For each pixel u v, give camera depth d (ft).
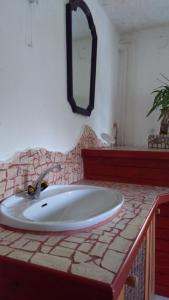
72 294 1.58
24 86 3.29
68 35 4.36
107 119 6.95
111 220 2.62
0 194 2.89
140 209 3.04
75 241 2.09
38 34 3.57
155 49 7.34
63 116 4.41
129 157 4.93
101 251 1.90
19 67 3.18
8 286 1.80
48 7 3.80
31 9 3.39
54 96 4.07
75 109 4.69
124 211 2.95
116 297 1.50
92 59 5.49
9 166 3.03
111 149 5.27
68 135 4.62
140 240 2.25
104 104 6.66
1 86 2.88
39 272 1.67
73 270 1.62
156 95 6.77
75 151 4.92
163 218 4.87
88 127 5.58
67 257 1.80
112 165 5.12
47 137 3.89
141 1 5.82
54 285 1.64
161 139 5.78
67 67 4.44
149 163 4.82
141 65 7.54
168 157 4.61
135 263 2.74
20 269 1.73
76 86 4.83
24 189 3.30
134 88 7.64
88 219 2.37
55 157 4.12
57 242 2.07
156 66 7.35
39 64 3.62
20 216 2.59
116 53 7.54
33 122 3.51
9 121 3.03
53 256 1.82
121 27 7.26
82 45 5.02
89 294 1.53
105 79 6.67
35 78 3.54
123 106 7.73
